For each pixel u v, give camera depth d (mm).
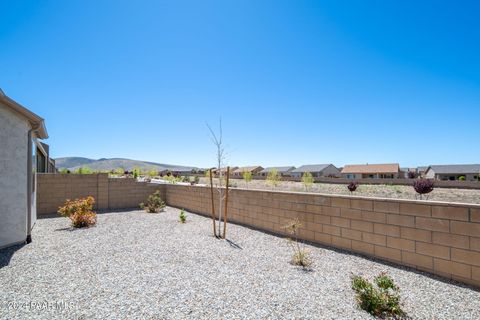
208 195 10672
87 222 8570
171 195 13891
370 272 4512
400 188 33375
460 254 4070
